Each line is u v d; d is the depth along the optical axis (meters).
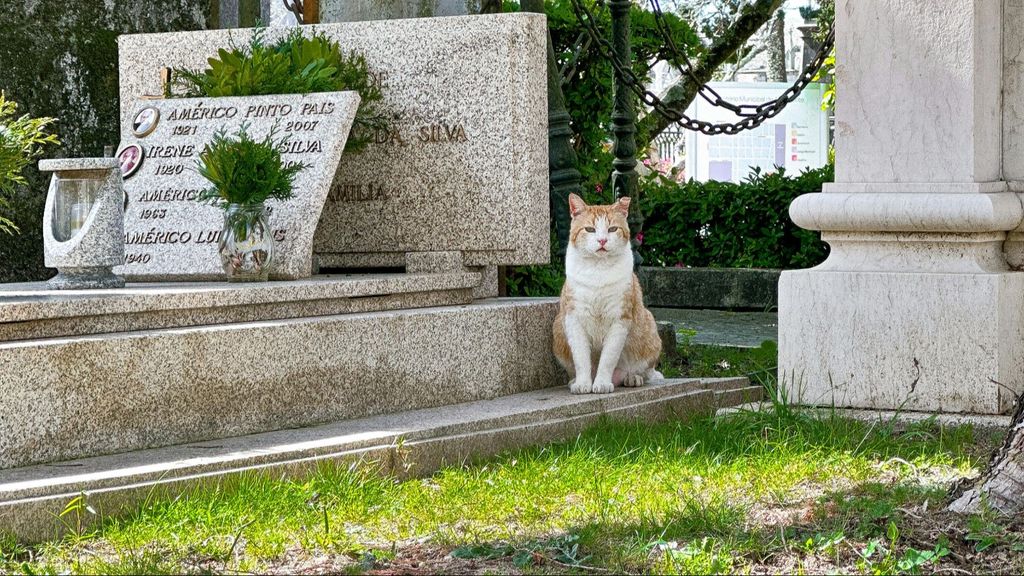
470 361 6.66
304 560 4.02
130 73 8.15
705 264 14.88
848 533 4.34
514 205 7.32
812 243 14.28
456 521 4.56
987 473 4.67
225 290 5.78
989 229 6.45
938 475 5.29
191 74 7.59
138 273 7.01
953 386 6.50
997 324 6.39
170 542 4.16
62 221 6.14
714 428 6.21
